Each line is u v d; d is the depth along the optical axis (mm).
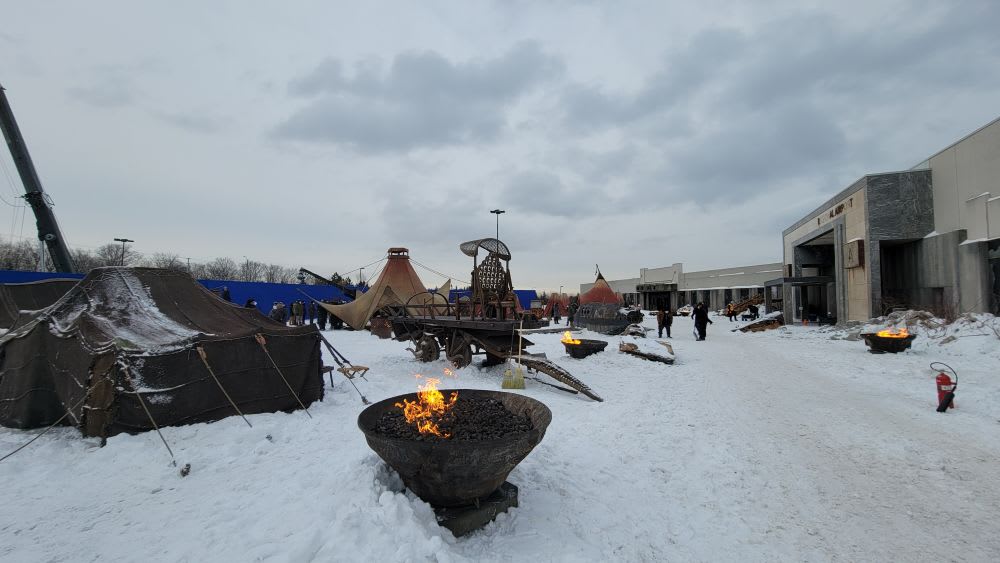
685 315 48031
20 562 2854
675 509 3906
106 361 5277
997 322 12430
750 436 5832
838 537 3447
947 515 3754
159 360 5488
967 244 15695
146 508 3605
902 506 3922
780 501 4047
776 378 9977
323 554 2713
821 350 14711
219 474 4309
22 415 5613
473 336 10977
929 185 18375
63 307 6215
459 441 3180
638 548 3295
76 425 5402
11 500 3748
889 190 18891
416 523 3031
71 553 2959
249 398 6246
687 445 5500
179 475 4254
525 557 3051
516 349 10617
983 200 15148
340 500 3424
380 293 23234
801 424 6363
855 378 9828
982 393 7500
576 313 26438
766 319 24672
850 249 20703
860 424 6324
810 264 30188
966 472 4598
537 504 3854
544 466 4688
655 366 11461
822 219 25188
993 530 3508
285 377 6688
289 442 5328
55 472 4320
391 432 3645
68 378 5539
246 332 6379
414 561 2648
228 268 79812
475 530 3391
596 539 3387
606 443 5551
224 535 3121
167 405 5449
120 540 3117
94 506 3646
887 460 4965
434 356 11977
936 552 3229
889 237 18828
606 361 11938
